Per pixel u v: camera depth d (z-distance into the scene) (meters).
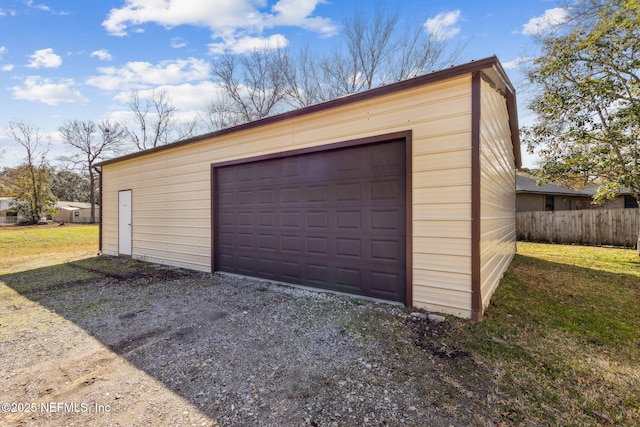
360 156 4.10
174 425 1.78
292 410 1.90
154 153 7.15
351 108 4.11
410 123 3.62
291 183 4.83
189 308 3.89
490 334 2.92
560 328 3.12
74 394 2.10
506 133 6.36
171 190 6.81
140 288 4.95
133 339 2.99
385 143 3.89
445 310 3.40
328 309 3.68
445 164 3.38
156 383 2.22
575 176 8.52
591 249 9.59
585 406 1.90
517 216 12.43
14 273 6.31
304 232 4.68
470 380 2.19
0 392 2.14
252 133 5.27
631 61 7.00
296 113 4.52
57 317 3.65
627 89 7.07
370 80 14.39
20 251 9.95
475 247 3.20
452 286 3.35
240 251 5.58
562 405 1.91
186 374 2.34
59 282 5.46
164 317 3.58
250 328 3.19
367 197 4.04
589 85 7.30
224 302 4.10
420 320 3.26
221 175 5.89
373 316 3.40
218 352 2.68
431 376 2.24
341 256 4.29
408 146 3.63
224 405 1.96
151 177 7.31
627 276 5.62
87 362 2.55
